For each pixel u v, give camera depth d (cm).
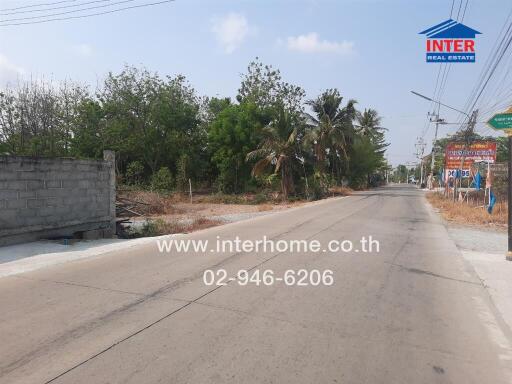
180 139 3541
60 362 382
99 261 806
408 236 1195
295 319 496
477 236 1263
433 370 381
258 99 4381
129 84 3600
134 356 394
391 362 393
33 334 444
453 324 498
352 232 1227
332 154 4128
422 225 1474
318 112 3884
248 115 3444
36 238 1041
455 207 2048
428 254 930
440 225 1498
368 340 442
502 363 399
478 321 511
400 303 572
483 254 953
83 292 595
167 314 506
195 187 3750
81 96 3416
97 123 3416
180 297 573
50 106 3023
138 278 673
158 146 3566
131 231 1342
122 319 488
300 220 1550
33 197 1024
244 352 405
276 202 2862
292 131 3077
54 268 747
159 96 3625
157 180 3138
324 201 2803
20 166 991
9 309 523
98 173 1223
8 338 434
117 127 3338
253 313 513
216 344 422
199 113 4094
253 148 3375
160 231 1291
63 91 3309
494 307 569
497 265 831
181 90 3853
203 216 1791
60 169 1096
